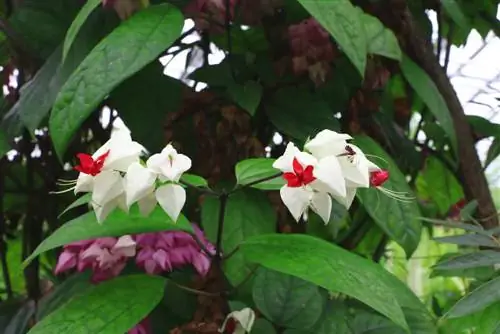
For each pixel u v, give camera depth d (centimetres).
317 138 65
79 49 80
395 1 87
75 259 75
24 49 85
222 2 81
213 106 81
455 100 91
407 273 121
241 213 77
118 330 66
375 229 98
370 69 85
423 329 77
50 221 92
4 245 93
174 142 81
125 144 65
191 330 71
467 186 92
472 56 102
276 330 76
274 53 84
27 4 85
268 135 85
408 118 97
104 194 64
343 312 77
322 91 84
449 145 94
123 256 74
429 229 102
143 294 69
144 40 74
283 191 63
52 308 78
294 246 69
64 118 72
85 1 84
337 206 83
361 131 86
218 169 80
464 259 72
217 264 72
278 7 84
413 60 89
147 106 82
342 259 69
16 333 85
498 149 94
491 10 96
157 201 66
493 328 72
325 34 81
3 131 83
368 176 65
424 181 101
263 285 75
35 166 91
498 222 91
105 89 72
